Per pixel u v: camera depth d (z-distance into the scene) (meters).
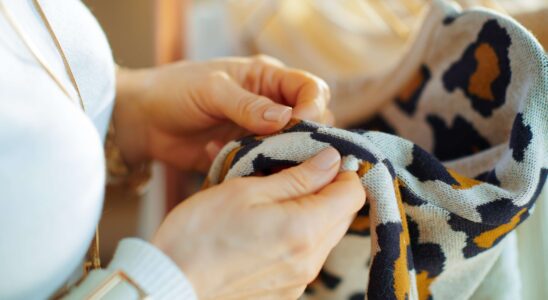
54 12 0.39
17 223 0.28
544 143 0.37
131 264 0.32
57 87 0.32
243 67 0.56
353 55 0.86
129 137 0.67
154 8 0.83
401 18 0.90
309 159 0.36
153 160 0.72
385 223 0.35
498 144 0.45
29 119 0.29
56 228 0.30
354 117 0.66
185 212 0.35
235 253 0.33
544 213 0.50
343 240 0.43
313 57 0.89
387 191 0.35
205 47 1.06
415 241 0.41
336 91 0.77
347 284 0.46
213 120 0.58
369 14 0.94
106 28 0.82
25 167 0.28
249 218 0.33
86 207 0.32
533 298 0.52
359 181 0.35
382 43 0.87
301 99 0.49
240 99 0.47
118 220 0.72
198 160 0.67
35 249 0.29
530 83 0.38
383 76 0.67
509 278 0.46
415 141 0.58
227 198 0.35
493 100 0.45
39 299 0.32
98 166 0.33
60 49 0.38
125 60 0.81
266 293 0.37
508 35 0.42
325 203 0.34
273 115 0.42
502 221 0.37
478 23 0.47
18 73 0.30
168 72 0.63
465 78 0.49
